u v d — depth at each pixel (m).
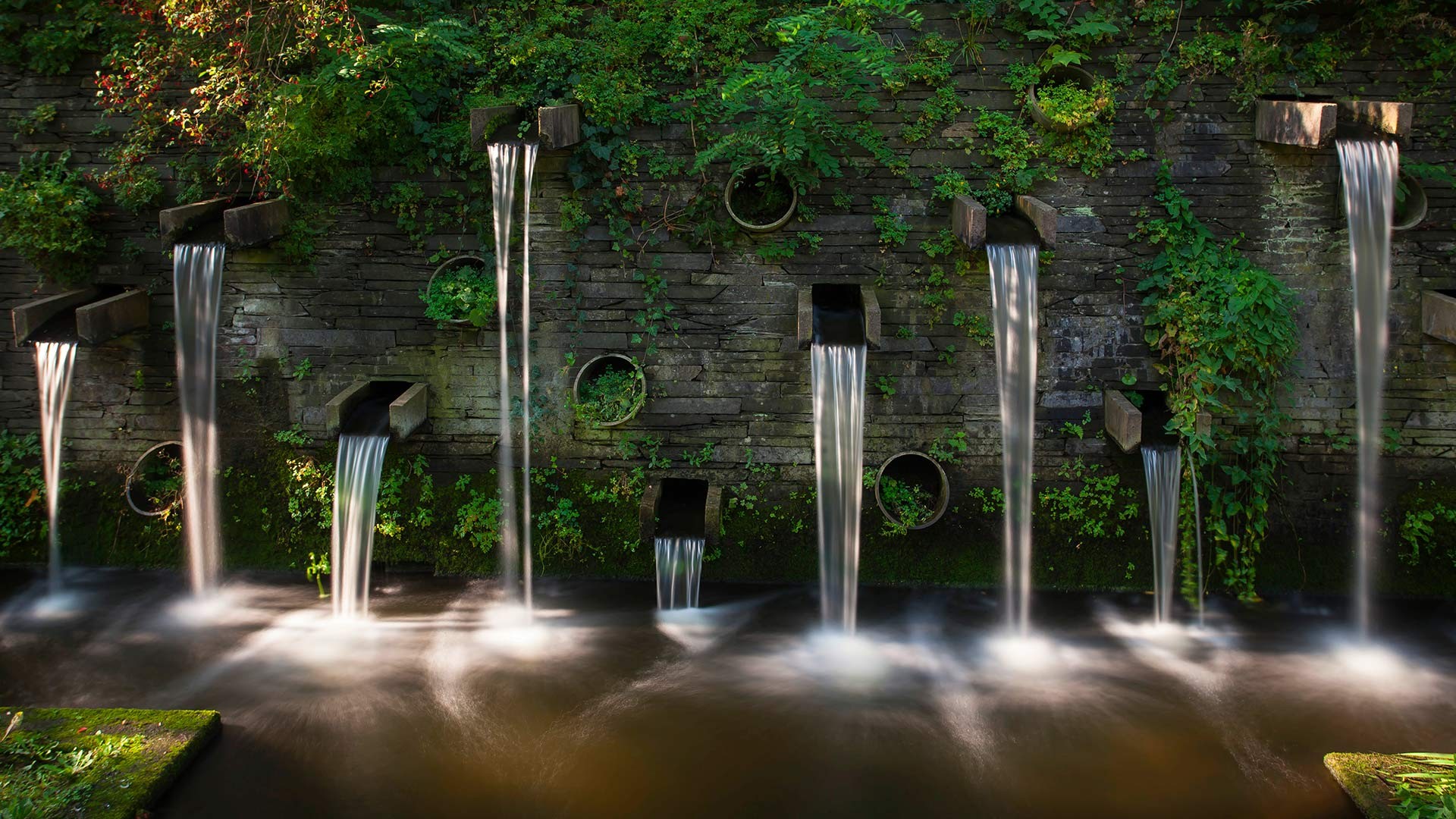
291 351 8.07
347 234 7.93
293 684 6.67
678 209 7.80
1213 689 6.62
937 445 7.86
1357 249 7.35
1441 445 7.61
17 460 8.23
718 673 6.85
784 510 8.00
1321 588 7.69
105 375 8.19
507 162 7.48
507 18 7.95
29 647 7.12
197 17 7.23
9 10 7.91
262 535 8.16
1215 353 7.30
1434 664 6.91
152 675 6.76
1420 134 7.45
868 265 7.78
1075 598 7.82
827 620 7.56
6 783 5.10
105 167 8.10
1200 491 7.60
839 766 5.82
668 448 8.03
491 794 5.53
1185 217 7.51
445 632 7.41
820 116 7.50
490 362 8.00
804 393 7.91
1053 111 7.40
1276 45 7.36
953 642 7.26
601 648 7.18
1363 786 5.38
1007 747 6.00
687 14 7.70
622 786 5.61
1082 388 7.77
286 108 7.37
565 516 8.04
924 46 7.61
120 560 8.23
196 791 5.48
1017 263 7.30
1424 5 7.25
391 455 8.14
